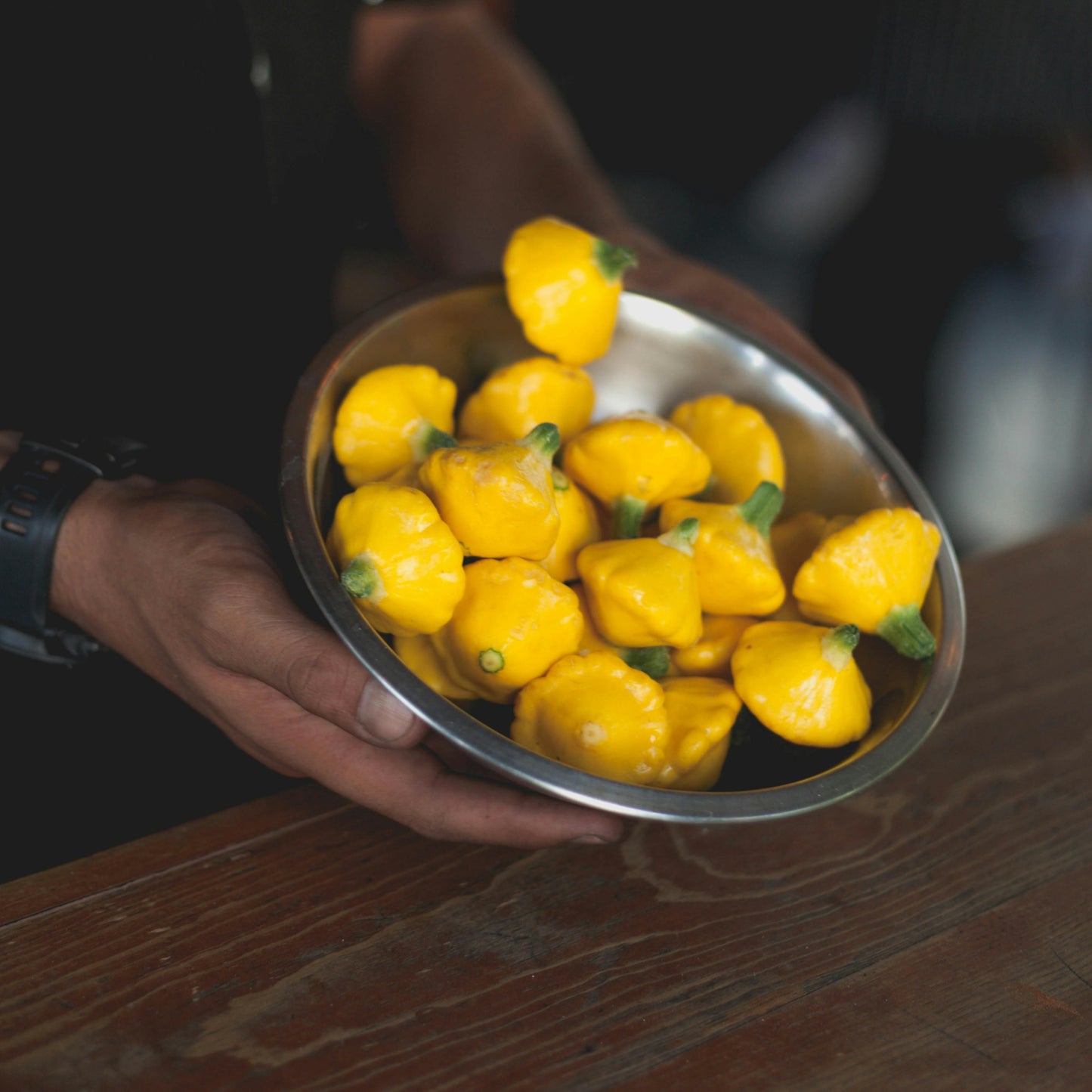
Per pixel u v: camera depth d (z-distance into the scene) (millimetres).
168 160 773
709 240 1973
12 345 773
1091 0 1502
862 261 1840
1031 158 1666
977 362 1861
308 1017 621
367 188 922
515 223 948
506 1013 628
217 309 814
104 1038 611
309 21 828
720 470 771
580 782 612
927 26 1614
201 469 815
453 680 703
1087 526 875
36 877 653
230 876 660
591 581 709
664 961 648
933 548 721
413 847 677
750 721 723
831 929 665
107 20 736
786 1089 616
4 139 738
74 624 728
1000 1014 643
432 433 724
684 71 1928
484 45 1066
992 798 720
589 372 800
